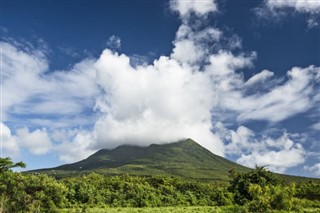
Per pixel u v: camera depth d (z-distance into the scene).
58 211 33.41
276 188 42.59
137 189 54.28
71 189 47.88
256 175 54.28
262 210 39.91
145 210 42.22
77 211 37.38
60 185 34.62
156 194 54.81
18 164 33.19
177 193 56.66
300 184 64.50
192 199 55.88
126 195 52.78
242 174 56.59
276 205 40.44
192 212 40.94
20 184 31.66
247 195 53.19
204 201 55.56
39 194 32.16
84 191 48.59
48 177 34.78
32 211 30.94
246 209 40.62
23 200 31.27
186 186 59.84
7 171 32.38
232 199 54.12
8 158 32.66
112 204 50.03
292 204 41.72
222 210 42.75
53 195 33.56
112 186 55.16
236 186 55.03
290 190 43.41
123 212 39.41
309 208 46.72
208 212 41.41
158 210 42.75
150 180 63.88
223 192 56.00
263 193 42.91
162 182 62.53
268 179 54.12
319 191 56.94
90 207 46.19
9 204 30.45
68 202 44.88
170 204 53.59
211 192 58.06
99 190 52.28
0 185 31.00
